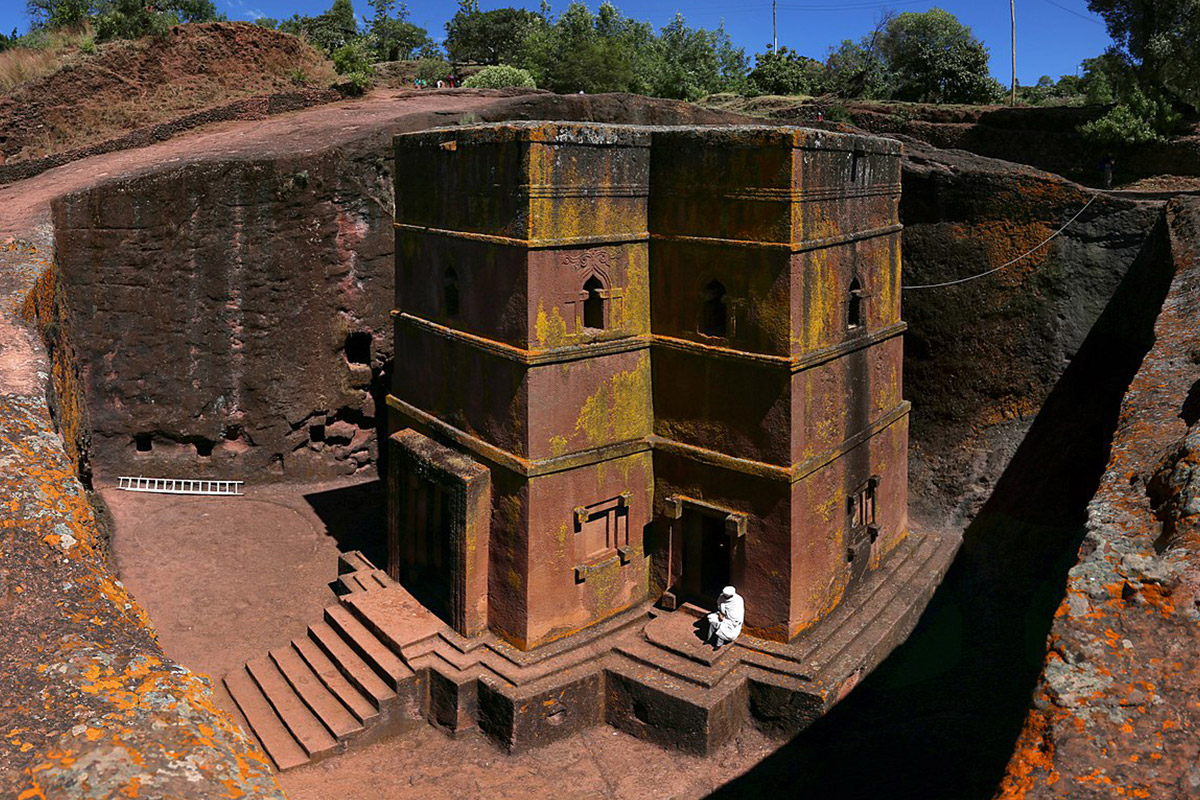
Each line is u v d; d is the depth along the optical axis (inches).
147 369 871.1
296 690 594.2
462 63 2138.3
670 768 545.3
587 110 1103.0
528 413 563.2
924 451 803.4
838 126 1261.1
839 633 602.5
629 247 598.9
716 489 598.5
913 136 1412.4
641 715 571.8
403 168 668.1
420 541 663.1
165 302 859.4
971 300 776.3
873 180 619.8
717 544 657.0
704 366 593.6
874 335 638.5
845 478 623.2
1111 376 722.8
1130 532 259.3
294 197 863.1
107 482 884.6
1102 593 230.8
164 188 834.8
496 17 2293.3
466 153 589.6
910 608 649.0
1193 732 193.2
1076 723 198.4
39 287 633.6
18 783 193.2
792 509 564.7
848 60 2135.8
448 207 617.0
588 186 568.4
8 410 362.6
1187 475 267.1
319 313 897.5
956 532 766.5
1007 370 766.5
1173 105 1257.4
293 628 676.1
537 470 567.2
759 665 571.8
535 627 584.7
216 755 207.6
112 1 1441.9
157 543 795.4
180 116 1111.0
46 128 1077.1
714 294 585.3
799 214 538.6
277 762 539.8
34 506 295.1
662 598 633.0
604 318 591.5
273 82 1229.7
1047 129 1328.7
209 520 843.4
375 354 928.9
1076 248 736.3
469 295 604.4
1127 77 1272.1
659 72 1755.7
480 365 599.2
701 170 572.4
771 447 567.5
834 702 560.1
